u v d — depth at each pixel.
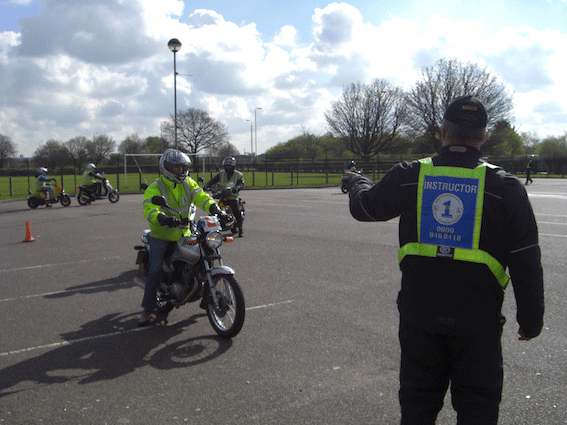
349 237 10.78
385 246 9.58
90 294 6.53
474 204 2.08
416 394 2.17
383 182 2.33
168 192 5.20
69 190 32.03
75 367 4.16
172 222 4.82
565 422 3.13
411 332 2.17
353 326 5.02
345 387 3.68
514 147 60.41
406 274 2.20
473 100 2.23
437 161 2.21
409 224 2.21
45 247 10.29
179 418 3.28
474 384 2.08
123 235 11.81
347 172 2.66
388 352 4.34
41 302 6.17
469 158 2.18
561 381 3.70
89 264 8.47
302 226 12.79
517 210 2.01
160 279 5.49
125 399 3.56
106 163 61.34
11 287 6.94
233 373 3.97
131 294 6.51
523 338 2.16
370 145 52.97
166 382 3.83
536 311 2.02
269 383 3.78
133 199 24.36
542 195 21.77
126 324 5.30
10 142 66.62
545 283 6.48
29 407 3.47
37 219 15.78
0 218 16.34
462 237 2.08
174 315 5.61
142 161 49.19
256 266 7.94
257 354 4.36
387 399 3.48
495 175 2.09
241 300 4.63
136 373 4.02
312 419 3.22
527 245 1.99
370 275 7.21
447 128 2.25
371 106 52.31
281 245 9.88
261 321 5.24
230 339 4.75
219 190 11.24
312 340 4.66
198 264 5.00
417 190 2.19
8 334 5.00
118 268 8.12
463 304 2.05
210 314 4.96
